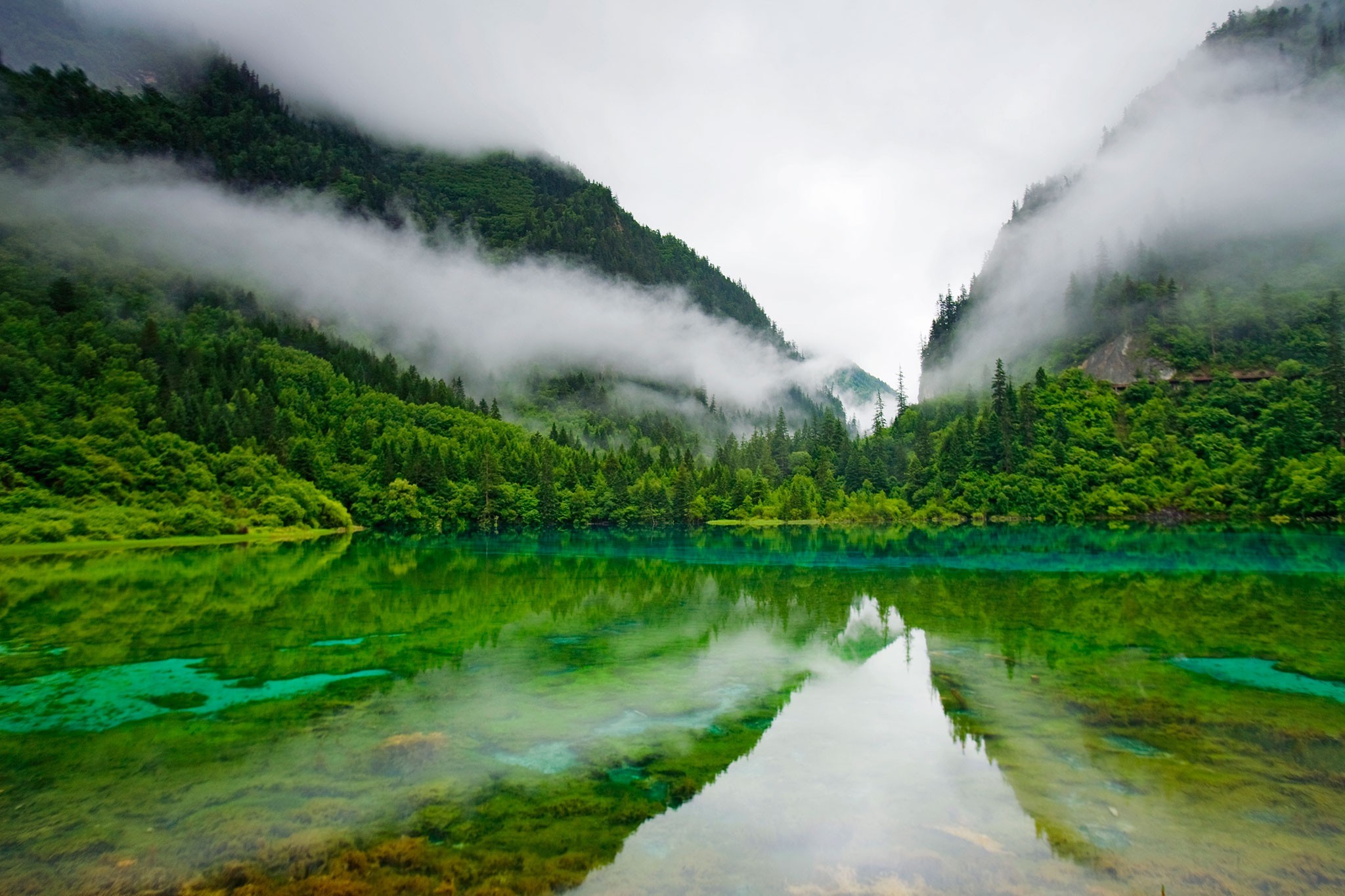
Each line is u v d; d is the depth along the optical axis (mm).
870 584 55688
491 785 18266
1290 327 160500
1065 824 15953
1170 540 90188
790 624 39344
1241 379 153375
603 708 24734
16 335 120812
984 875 13875
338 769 19281
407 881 13664
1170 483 131875
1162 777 18453
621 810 16844
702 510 159125
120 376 118750
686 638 35750
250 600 47531
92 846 15031
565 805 17109
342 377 184375
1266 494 121375
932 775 18859
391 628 38281
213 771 19094
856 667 30094
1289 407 131750
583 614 42594
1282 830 15500
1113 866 14109
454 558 79438
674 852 14789
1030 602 45438
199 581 56875
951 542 97625
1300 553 72625
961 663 30312
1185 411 150000
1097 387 162750
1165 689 26031
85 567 65375
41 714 23875
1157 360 165000
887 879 13734
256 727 22562
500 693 26375
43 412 101375
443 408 199000
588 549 94750
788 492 169000
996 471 146625
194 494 103562
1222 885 13438
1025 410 150750
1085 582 54094
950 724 22906
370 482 142500
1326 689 25812
